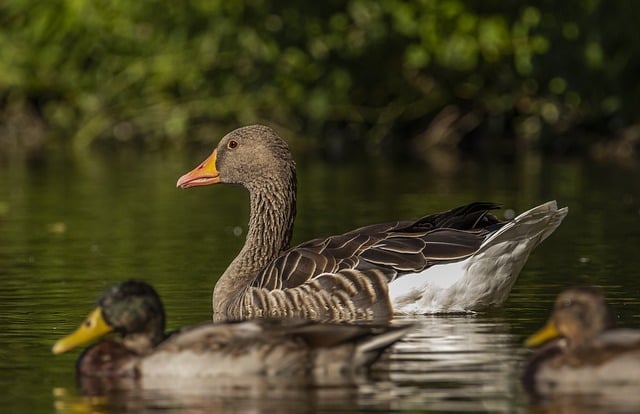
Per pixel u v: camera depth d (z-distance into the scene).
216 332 9.53
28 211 21.02
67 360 10.22
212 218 20.06
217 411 8.48
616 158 30.16
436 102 32.69
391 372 9.48
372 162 29.84
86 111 35.16
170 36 32.72
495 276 11.77
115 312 9.69
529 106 32.47
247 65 32.97
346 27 31.95
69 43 34.03
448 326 11.23
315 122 33.41
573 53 29.92
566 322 9.20
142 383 9.33
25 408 8.74
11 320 11.95
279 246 13.43
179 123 32.88
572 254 15.67
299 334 9.39
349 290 11.88
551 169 27.50
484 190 23.22
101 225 19.22
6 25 35.03
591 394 8.64
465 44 30.58
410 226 12.30
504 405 8.54
